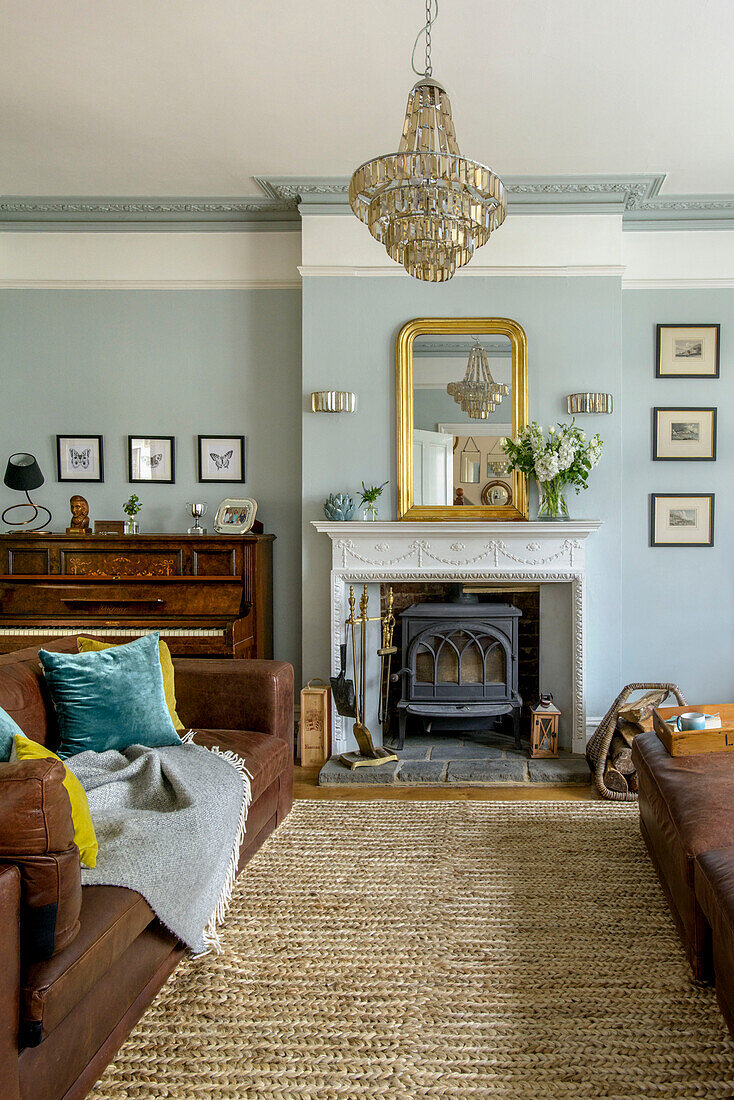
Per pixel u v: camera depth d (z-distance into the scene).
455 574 4.04
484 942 2.18
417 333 4.14
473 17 2.66
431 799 3.47
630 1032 1.77
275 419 4.47
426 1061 1.67
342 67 2.98
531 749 3.95
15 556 4.05
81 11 2.64
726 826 1.96
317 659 4.22
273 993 1.93
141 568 4.02
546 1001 1.89
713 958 1.81
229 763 2.45
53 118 3.38
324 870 2.67
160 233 4.44
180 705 2.99
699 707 2.99
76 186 4.06
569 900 2.44
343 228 4.13
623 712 3.61
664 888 2.40
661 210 4.24
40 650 2.51
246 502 4.30
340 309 4.16
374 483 4.18
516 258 4.10
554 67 2.96
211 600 3.91
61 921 1.35
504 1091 1.58
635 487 4.36
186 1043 1.73
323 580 4.21
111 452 4.50
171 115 3.35
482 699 4.03
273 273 4.43
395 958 2.09
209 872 2.00
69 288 4.47
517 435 4.11
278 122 3.41
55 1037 1.40
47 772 1.34
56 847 1.33
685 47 2.83
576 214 4.07
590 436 4.12
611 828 3.07
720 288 4.31
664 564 4.36
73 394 4.50
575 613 4.03
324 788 3.66
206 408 4.49
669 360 4.33
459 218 2.14
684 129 3.44
